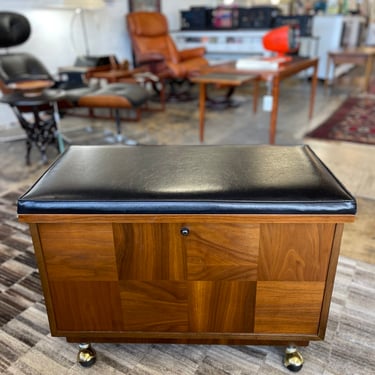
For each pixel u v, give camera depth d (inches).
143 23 179.5
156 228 36.3
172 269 38.2
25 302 53.9
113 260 38.0
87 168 41.5
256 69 110.0
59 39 160.2
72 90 126.0
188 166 41.7
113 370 43.0
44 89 106.6
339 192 35.5
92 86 137.9
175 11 231.1
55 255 38.1
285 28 117.8
